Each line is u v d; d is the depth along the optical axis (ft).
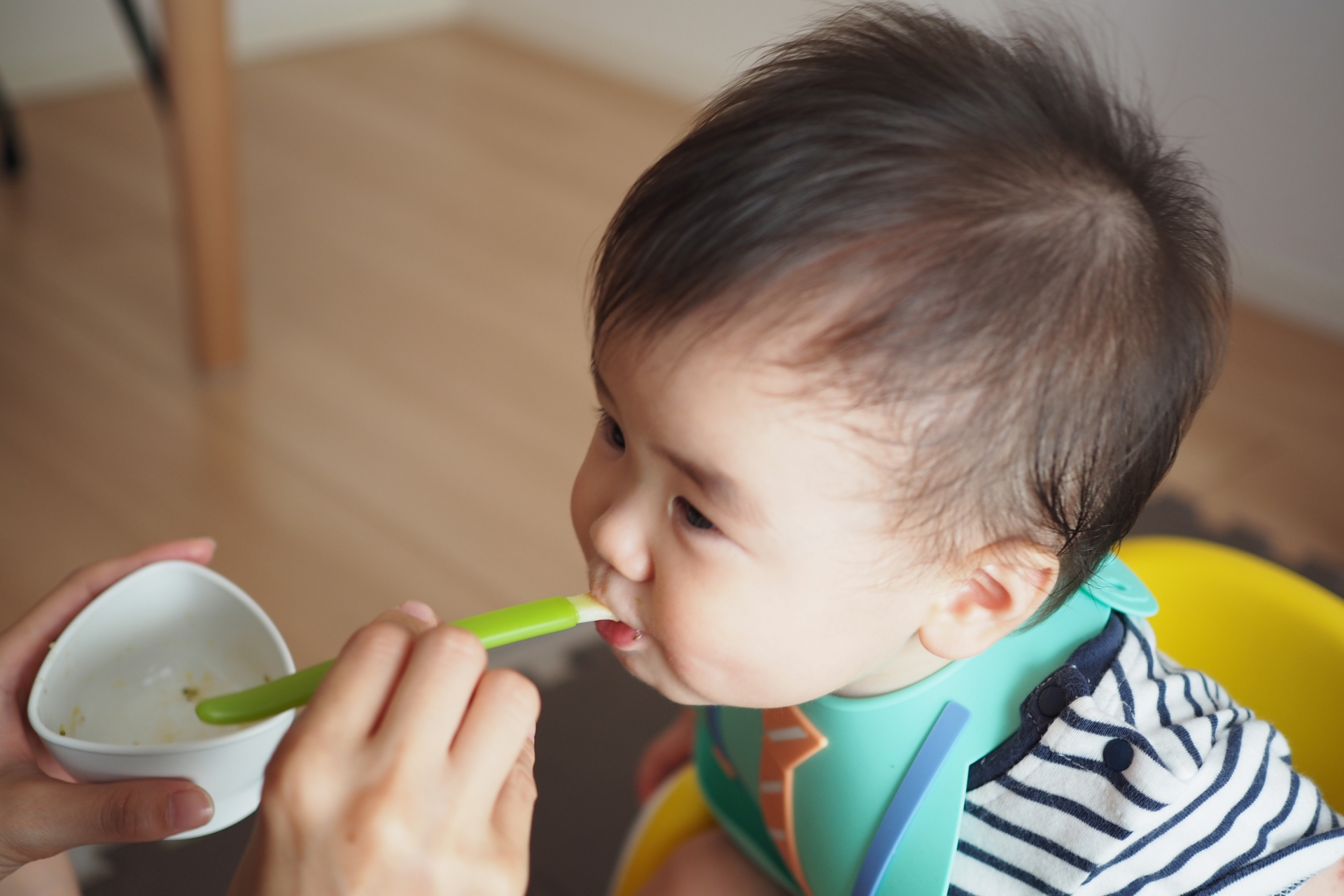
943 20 2.04
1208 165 6.31
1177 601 2.57
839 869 2.28
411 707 1.49
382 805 1.45
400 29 9.75
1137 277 1.84
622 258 1.82
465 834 1.50
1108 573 2.33
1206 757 2.02
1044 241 1.77
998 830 2.06
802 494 1.77
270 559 4.41
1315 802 2.06
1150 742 1.99
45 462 4.81
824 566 1.83
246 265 6.28
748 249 1.72
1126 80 6.40
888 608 1.93
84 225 6.52
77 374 5.34
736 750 2.59
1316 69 5.83
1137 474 1.96
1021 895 2.01
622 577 1.94
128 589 2.09
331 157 7.56
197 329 5.33
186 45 4.77
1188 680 2.18
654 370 1.77
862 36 1.96
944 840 2.09
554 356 5.74
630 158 7.79
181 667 2.16
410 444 5.08
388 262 6.42
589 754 3.65
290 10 9.21
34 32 7.92
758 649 1.90
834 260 1.71
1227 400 5.57
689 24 8.49
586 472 1.99
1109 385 1.82
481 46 9.54
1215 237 2.10
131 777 1.82
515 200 7.16
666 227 1.77
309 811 1.46
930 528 1.82
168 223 6.60
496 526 4.67
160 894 3.11
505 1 9.73
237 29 9.00
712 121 1.86
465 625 1.88
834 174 1.73
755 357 1.72
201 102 4.89
